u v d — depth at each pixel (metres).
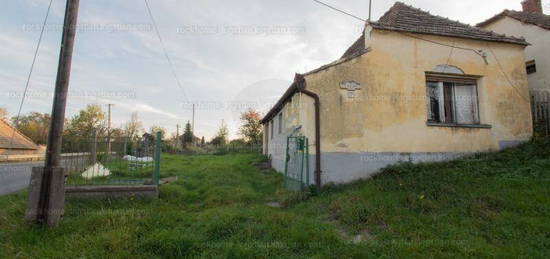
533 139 8.25
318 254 3.41
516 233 3.83
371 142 7.55
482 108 8.36
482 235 3.85
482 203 4.83
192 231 4.18
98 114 41.94
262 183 9.41
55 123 4.57
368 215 4.64
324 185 7.15
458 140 8.03
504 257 3.20
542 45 9.87
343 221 4.64
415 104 7.91
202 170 11.74
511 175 6.21
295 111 8.56
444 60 8.21
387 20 8.95
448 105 8.45
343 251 3.46
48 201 4.38
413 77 7.98
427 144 7.84
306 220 4.62
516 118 8.43
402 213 4.65
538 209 4.54
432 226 4.11
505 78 8.54
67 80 4.69
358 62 7.73
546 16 10.80
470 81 8.55
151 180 7.51
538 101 9.00
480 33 8.61
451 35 8.17
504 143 8.25
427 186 5.79
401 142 7.71
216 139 33.19
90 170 7.36
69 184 6.56
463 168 6.96
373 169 7.47
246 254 3.44
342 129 7.46
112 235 3.86
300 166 7.65
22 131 43.97
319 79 7.52
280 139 11.56
